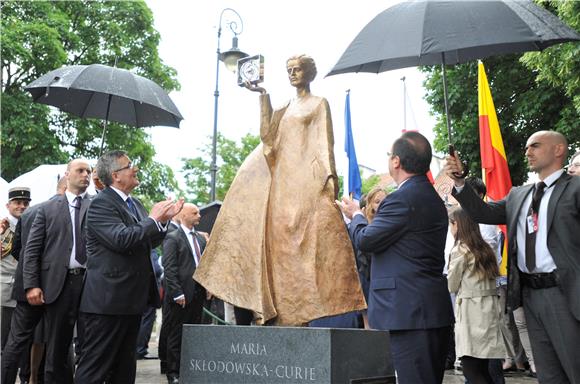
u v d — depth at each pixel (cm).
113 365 529
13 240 682
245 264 471
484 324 564
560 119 1437
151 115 710
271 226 471
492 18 438
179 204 520
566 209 452
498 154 855
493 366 605
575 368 441
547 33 435
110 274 507
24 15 2011
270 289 461
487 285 574
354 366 407
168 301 746
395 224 439
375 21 471
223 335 441
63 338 590
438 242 450
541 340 464
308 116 474
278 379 412
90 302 506
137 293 518
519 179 1575
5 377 591
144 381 768
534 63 1166
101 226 508
